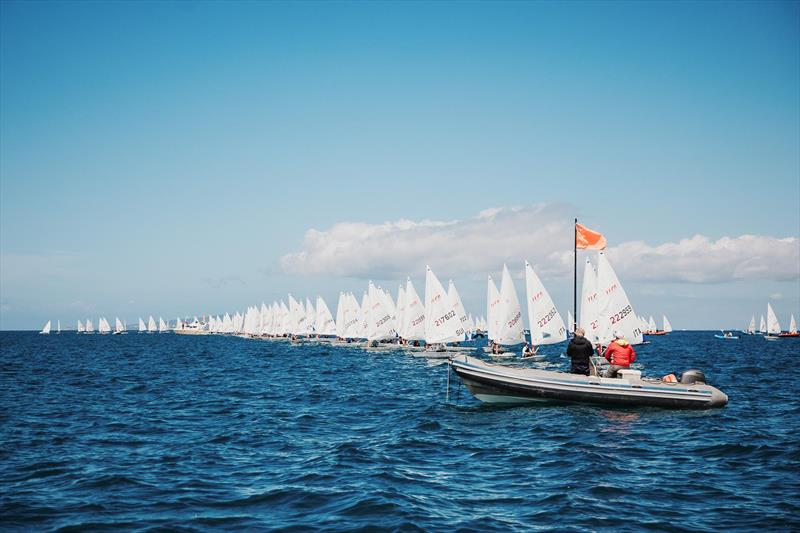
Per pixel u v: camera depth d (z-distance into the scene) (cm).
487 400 2716
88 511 1257
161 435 2162
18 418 2573
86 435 2164
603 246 3859
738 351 9669
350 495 1356
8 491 1412
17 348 12394
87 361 7450
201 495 1377
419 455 1783
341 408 2883
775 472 1543
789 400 2958
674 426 2175
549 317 5684
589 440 1936
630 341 5116
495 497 1345
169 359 8025
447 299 7312
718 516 1201
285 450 1892
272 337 19712
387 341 9806
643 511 1235
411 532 1116
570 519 1184
